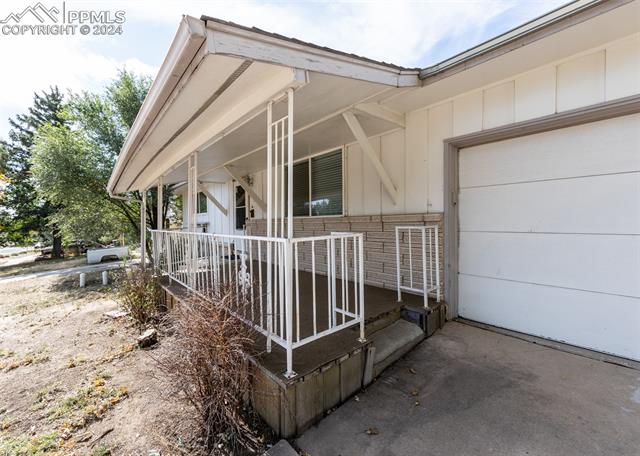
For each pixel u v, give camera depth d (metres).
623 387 2.05
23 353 3.58
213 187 9.35
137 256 14.12
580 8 1.98
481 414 1.88
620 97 2.29
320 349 2.16
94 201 10.20
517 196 3.01
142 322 4.31
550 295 2.83
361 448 1.69
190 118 2.67
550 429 1.72
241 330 2.10
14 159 17.98
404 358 2.63
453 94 3.23
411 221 3.67
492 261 3.22
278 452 1.69
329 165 5.00
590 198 2.58
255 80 2.09
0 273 11.80
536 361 2.45
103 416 2.22
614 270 2.47
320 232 5.12
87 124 10.22
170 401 2.26
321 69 2.02
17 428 2.15
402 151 3.86
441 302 3.26
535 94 2.71
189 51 1.58
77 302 6.23
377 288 4.01
